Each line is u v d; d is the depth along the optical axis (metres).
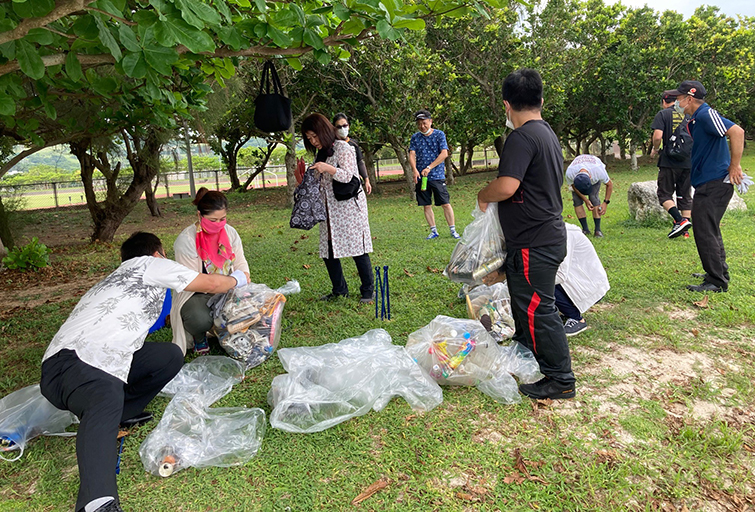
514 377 3.21
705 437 2.49
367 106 14.66
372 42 12.88
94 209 10.81
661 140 6.58
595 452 2.44
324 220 4.56
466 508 2.12
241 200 19.61
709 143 4.27
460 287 4.96
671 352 3.47
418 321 4.16
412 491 2.23
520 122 2.85
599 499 2.14
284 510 2.15
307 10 2.88
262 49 3.24
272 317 3.59
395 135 14.12
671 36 19.77
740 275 4.91
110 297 2.47
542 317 2.83
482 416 2.79
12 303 5.86
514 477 2.28
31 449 2.66
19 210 10.96
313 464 2.44
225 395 3.14
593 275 3.73
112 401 2.23
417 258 6.29
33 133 5.15
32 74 2.53
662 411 2.75
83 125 7.34
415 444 2.55
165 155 11.17
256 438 2.63
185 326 3.48
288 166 14.84
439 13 2.94
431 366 3.13
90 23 2.42
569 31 18.09
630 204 8.23
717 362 3.29
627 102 19.66
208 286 2.76
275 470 2.40
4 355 4.09
